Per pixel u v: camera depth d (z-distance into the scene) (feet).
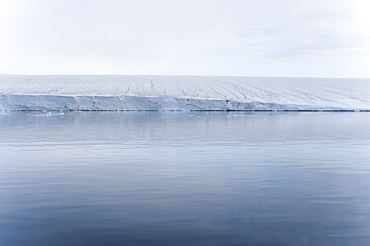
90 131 73.97
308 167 35.24
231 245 17.19
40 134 67.82
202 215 21.09
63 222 20.02
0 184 28.40
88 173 32.60
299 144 53.47
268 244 17.28
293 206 22.70
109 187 27.45
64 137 62.80
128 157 41.52
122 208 22.39
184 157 41.42
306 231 18.75
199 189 26.84
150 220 20.34
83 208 22.39
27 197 24.75
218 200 24.03
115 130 76.18
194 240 17.72
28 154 43.88
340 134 68.64
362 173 32.37
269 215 21.08
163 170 33.99
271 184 28.27
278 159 39.96
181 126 86.58
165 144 53.42
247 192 25.98
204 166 35.91
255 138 61.46
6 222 20.03
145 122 99.40
